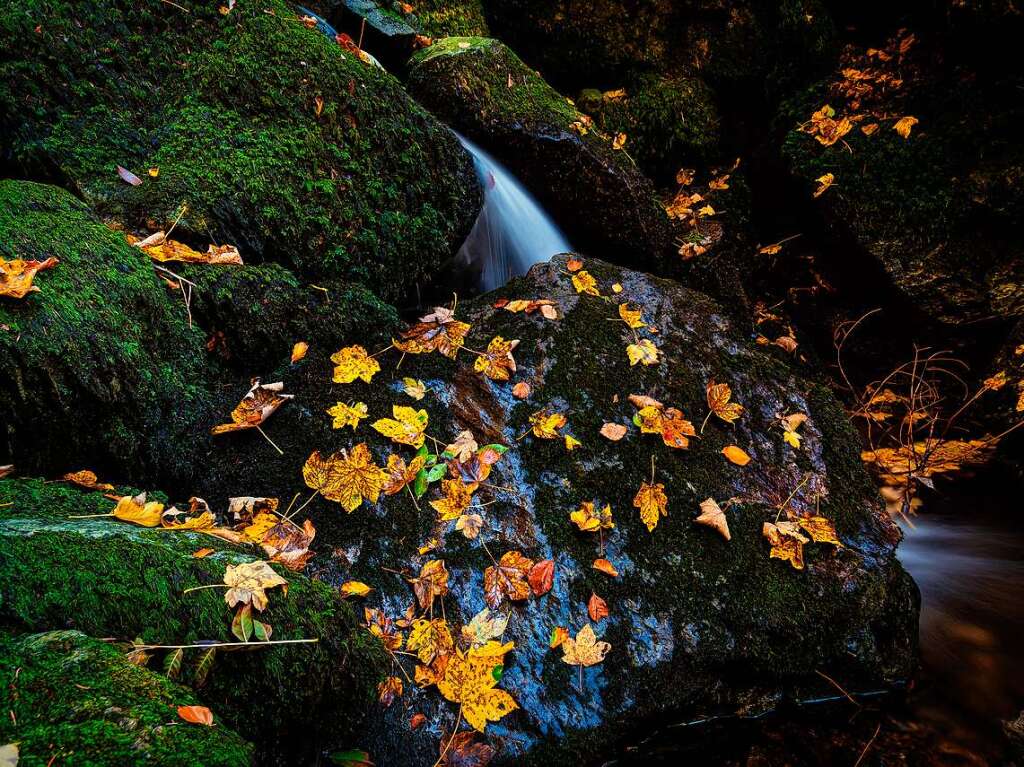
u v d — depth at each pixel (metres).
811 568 2.32
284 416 2.47
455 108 4.04
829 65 5.23
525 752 1.85
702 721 2.12
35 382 1.90
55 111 2.68
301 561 2.04
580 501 2.35
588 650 2.00
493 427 2.55
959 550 3.17
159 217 2.54
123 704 1.07
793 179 4.86
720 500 2.45
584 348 2.88
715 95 5.73
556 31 5.68
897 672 2.29
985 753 2.12
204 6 3.19
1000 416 3.77
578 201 4.25
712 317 3.28
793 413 2.86
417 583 2.07
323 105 3.08
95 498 1.87
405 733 1.79
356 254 3.09
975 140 4.25
